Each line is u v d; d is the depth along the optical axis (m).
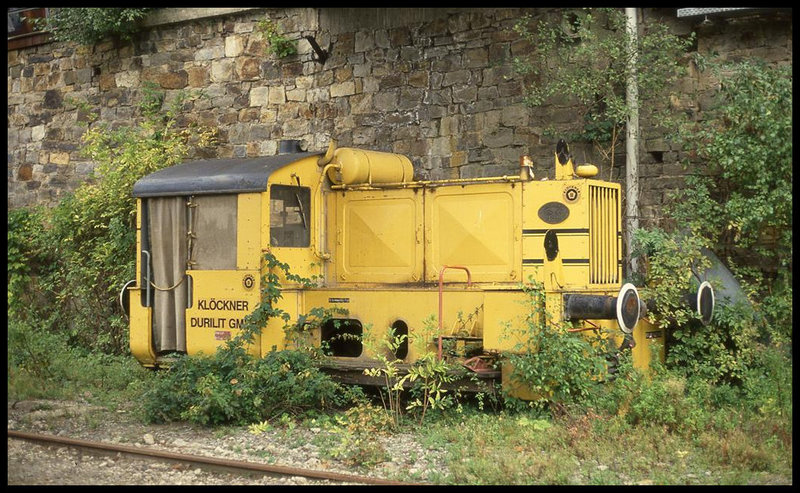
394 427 8.90
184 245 10.62
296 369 9.66
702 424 8.27
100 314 14.38
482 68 12.49
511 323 9.05
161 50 15.32
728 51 11.04
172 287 10.68
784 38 10.75
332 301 10.17
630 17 11.20
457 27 12.69
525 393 9.02
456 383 9.38
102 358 13.26
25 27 16.94
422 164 12.92
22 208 16.41
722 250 10.86
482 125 12.46
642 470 7.46
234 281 10.16
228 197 10.27
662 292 9.98
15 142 17.03
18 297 15.20
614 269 9.73
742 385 9.97
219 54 14.77
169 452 8.12
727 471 7.40
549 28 11.92
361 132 13.47
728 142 10.35
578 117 11.77
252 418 9.41
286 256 10.21
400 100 13.14
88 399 10.78
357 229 10.58
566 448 7.93
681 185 11.12
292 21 14.05
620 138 11.45
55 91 16.52
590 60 11.41
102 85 15.94
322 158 10.67
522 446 8.03
